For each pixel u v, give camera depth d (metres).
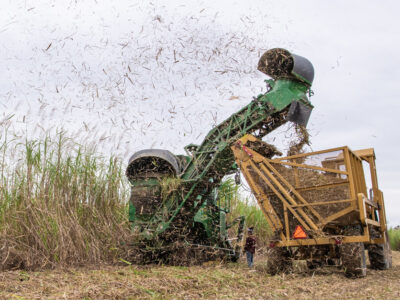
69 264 7.52
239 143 8.44
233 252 10.58
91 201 8.68
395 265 10.98
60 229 7.51
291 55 8.73
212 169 9.21
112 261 8.45
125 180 9.49
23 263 7.07
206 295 5.20
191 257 9.37
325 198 7.55
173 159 9.34
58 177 8.17
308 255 8.05
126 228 9.19
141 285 5.36
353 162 7.87
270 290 5.72
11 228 7.25
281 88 8.88
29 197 7.58
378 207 9.52
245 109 9.16
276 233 8.00
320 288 5.95
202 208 9.95
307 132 8.73
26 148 7.83
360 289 5.87
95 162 8.88
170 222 9.02
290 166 7.90
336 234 7.78
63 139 8.32
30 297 4.43
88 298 4.49
